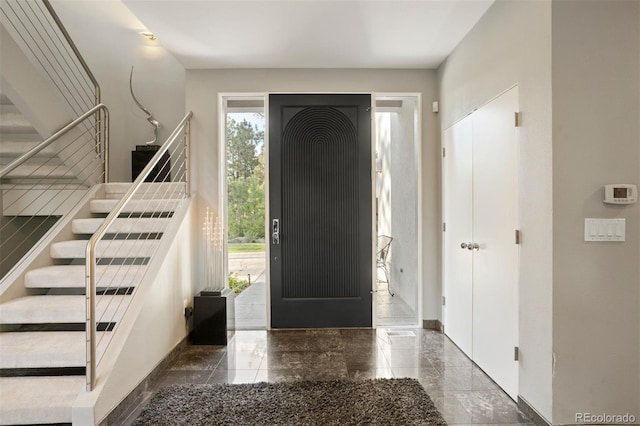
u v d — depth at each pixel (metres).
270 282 4.03
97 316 2.73
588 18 2.05
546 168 2.12
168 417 2.23
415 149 4.30
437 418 2.21
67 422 2.09
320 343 3.58
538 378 2.20
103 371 2.21
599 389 2.08
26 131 3.56
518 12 2.39
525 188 2.33
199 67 3.96
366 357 3.22
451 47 3.48
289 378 2.80
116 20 4.62
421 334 3.84
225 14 2.87
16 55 2.97
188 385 2.67
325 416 2.23
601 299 2.08
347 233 4.05
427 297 4.04
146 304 2.69
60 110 3.49
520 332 2.39
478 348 3.00
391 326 4.09
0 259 4.15
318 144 4.04
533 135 2.24
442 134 3.87
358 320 4.05
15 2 4.37
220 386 2.63
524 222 2.34
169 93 4.83
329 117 4.04
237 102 4.19
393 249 5.76
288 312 4.03
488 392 2.59
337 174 4.05
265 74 4.01
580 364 2.08
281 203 4.04
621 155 2.06
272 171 4.03
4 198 4.10
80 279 2.95
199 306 3.56
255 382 2.72
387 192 6.21
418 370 2.95
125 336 2.41
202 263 3.98
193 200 3.89
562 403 2.08
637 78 2.07
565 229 2.07
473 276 3.09
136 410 2.38
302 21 2.99
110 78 4.78
